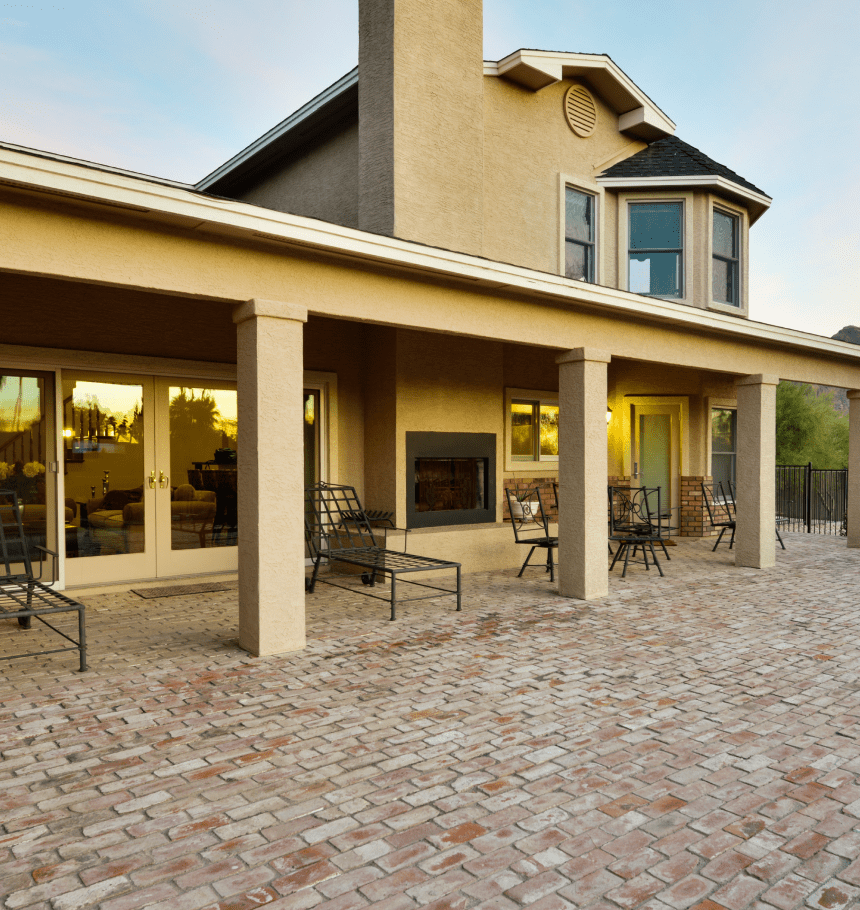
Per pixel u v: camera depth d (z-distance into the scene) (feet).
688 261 35.17
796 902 7.30
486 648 16.75
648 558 32.14
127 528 23.18
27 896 7.25
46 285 20.95
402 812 9.05
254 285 15.48
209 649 16.31
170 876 7.63
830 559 32.19
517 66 29.73
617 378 39.60
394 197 25.05
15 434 20.94
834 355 33.91
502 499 30.66
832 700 13.41
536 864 7.93
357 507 27.71
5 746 10.94
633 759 10.72
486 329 19.99
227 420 25.27
